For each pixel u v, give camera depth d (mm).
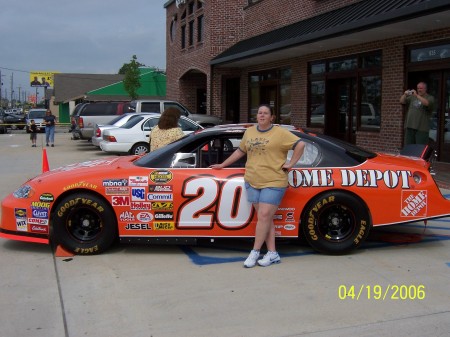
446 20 10516
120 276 5148
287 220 5656
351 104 15227
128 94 46969
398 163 5824
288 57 18203
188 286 4859
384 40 13281
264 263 5410
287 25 18516
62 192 5668
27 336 3857
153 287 4844
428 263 5492
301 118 17672
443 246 6145
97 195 5676
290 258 5711
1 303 4488
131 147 16141
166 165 5773
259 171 5227
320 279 5012
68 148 21391
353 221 5695
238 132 5980
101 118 22047
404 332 3865
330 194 5609
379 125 13789
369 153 6102
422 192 5688
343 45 14688
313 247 5742
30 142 25406
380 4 12469
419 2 10016
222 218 5621
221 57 20969
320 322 4055
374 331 3889
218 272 5258
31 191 5809
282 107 19469
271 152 5207
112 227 5719
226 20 22531
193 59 25328
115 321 4109
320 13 16297
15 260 5676
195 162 5875
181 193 5605
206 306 4387
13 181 11508
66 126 55031
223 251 6027
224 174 5660
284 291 4707
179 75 28016
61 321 4121
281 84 19375
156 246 6219
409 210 5688
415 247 6109
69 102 61188
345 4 14859
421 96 9680
